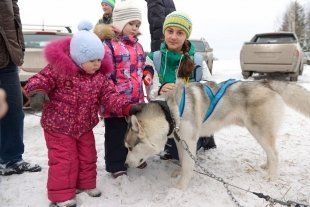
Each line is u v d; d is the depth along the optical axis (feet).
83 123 9.50
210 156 13.70
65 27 25.81
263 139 11.53
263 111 11.41
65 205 9.37
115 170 11.35
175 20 11.30
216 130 11.87
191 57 12.16
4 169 11.63
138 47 11.27
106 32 10.54
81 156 9.98
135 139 9.95
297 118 19.75
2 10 10.29
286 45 37.37
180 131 10.50
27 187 10.78
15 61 10.81
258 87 11.60
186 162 10.64
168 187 11.02
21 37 11.37
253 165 12.79
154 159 13.41
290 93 11.82
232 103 11.60
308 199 10.02
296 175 11.76
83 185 10.13
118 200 10.09
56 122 9.20
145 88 12.35
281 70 38.04
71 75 9.04
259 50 38.70
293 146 14.78
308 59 66.74
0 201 9.93
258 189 10.74
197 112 10.74
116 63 10.56
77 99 9.20
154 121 9.95
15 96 11.27
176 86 10.72
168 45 11.72
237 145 15.11
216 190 10.55
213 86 11.59
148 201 9.94
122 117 11.02
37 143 15.53
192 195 10.20
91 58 8.90
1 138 11.36
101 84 9.62
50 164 9.44
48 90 8.89
